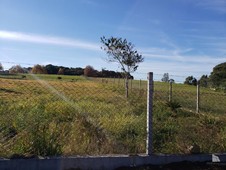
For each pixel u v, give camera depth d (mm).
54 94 17750
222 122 12391
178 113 13898
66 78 20688
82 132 8211
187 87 28406
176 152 7801
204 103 21984
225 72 37000
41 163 6379
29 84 17250
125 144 7809
